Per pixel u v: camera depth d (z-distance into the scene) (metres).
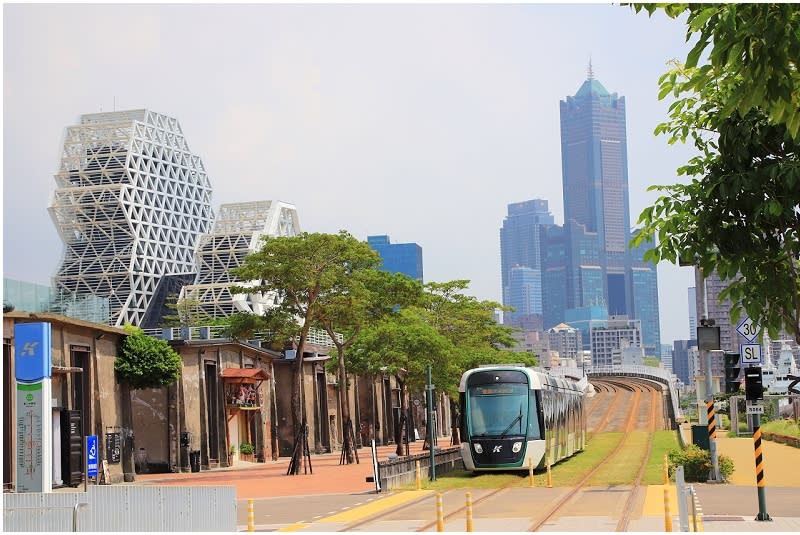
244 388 75.12
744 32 9.99
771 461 50.62
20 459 37.12
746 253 12.95
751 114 12.89
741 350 37.00
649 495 34.81
